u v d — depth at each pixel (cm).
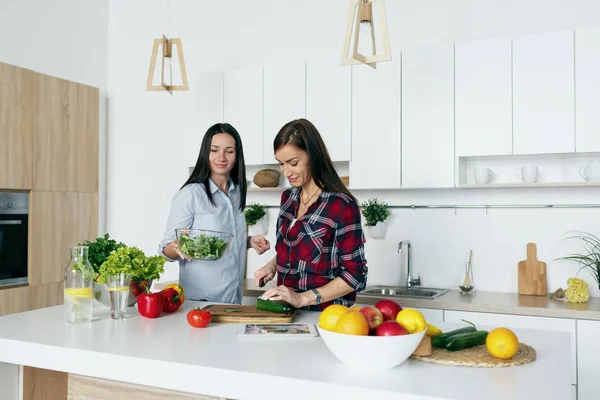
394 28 365
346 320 132
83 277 187
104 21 464
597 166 296
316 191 213
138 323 187
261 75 373
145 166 449
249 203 411
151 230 446
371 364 130
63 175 404
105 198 463
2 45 381
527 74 304
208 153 253
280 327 175
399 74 333
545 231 331
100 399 170
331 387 121
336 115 350
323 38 389
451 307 298
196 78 396
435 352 146
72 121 411
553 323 277
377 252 372
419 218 362
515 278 337
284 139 203
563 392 117
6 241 361
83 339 163
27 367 180
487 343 142
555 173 327
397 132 334
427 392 116
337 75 350
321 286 204
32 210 379
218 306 210
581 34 293
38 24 407
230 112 383
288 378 126
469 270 336
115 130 461
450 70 321
